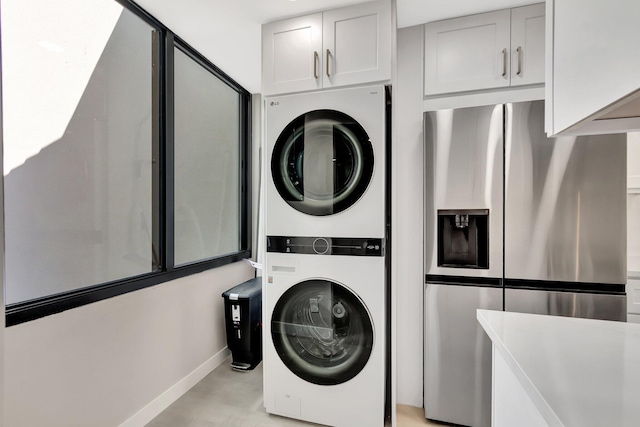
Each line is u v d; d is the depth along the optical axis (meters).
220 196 2.81
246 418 1.88
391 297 1.77
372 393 1.70
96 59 1.66
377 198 1.69
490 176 1.73
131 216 1.86
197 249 2.49
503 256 1.71
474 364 1.76
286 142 1.84
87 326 1.50
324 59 1.83
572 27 0.73
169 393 2.03
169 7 1.82
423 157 1.97
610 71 0.57
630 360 0.78
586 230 1.59
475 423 1.76
